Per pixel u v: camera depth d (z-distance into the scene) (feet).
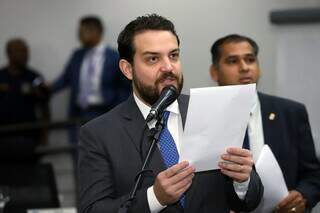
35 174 17.58
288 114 14.35
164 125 10.45
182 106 10.89
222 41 14.85
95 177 10.48
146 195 9.77
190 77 30.27
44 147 28.89
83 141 10.94
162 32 10.45
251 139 13.82
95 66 29.60
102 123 10.96
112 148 10.63
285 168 14.12
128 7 31.24
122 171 10.44
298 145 14.39
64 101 32.50
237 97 9.95
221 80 14.78
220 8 29.99
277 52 24.09
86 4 31.89
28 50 31.73
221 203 10.64
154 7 30.83
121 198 10.07
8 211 17.22
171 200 9.64
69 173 29.76
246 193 10.64
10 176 17.56
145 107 10.84
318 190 14.25
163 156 10.47
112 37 31.53
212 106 9.86
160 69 10.27
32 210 16.79
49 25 32.40
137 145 10.57
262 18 29.43
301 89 23.77
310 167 14.43
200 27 30.22
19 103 30.25
